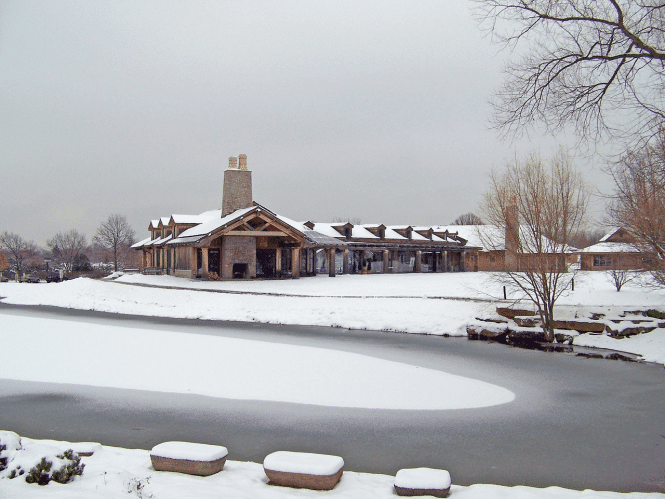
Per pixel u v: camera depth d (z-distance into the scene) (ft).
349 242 171.42
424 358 49.96
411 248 180.75
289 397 36.63
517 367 46.29
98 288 106.01
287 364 46.88
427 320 68.03
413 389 38.91
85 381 40.91
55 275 198.90
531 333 59.21
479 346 56.44
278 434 29.01
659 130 27.09
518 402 35.73
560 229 56.85
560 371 44.88
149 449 26.32
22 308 94.63
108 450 24.85
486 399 36.45
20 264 287.89
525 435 29.04
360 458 25.50
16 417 31.83
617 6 23.99
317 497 19.25
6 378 41.78
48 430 29.43
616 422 31.45
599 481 22.93
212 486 19.60
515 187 58.13
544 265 57.36
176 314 83.87
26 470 18.86
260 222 134.00
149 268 180.14
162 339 59.93
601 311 59.72
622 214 51.26
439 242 199.11
